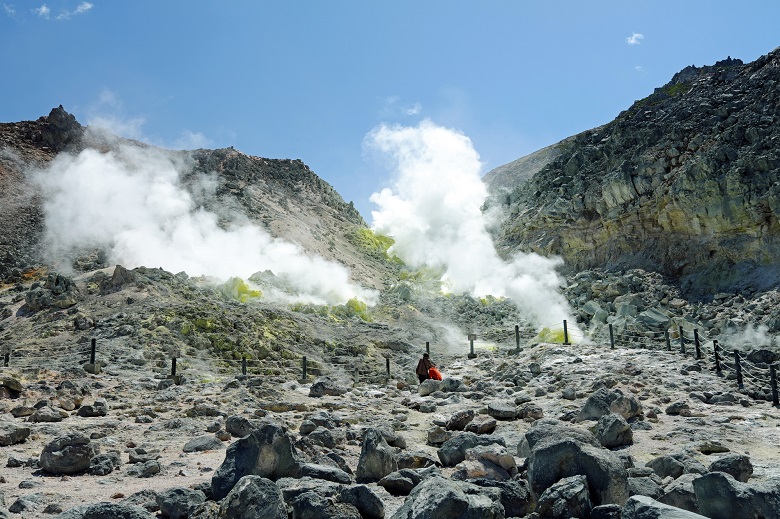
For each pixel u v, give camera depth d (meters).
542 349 25.12
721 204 31.81
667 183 35.28
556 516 5.82
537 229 42.97
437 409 14.55
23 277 41.72
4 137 62.84
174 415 13.37
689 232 34.19
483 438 8.98
